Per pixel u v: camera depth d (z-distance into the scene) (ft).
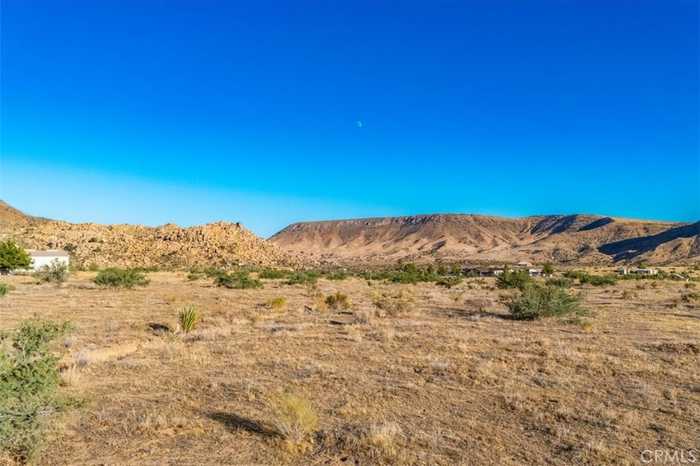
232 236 516.73
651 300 129.39
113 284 159.74
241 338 63.10
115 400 36.24
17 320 80.64
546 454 27.63
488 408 35.50
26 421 25.66
